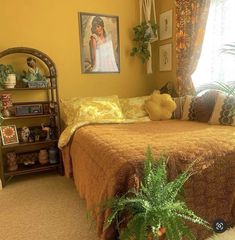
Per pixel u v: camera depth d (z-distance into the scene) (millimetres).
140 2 3541
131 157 1511
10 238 1809
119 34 3500
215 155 1599
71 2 3168
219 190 1623
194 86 3035
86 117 2797
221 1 2643
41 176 3025
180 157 1537
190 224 1550
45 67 3133
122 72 3598
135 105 3176
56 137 3025
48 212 2158
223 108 2494
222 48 2553
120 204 1259
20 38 2965
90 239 1773
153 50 3766
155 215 1210
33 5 2986
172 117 3062
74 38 3238
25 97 3068
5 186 2734
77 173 2297
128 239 1234
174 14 3297
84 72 3350
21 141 2914
